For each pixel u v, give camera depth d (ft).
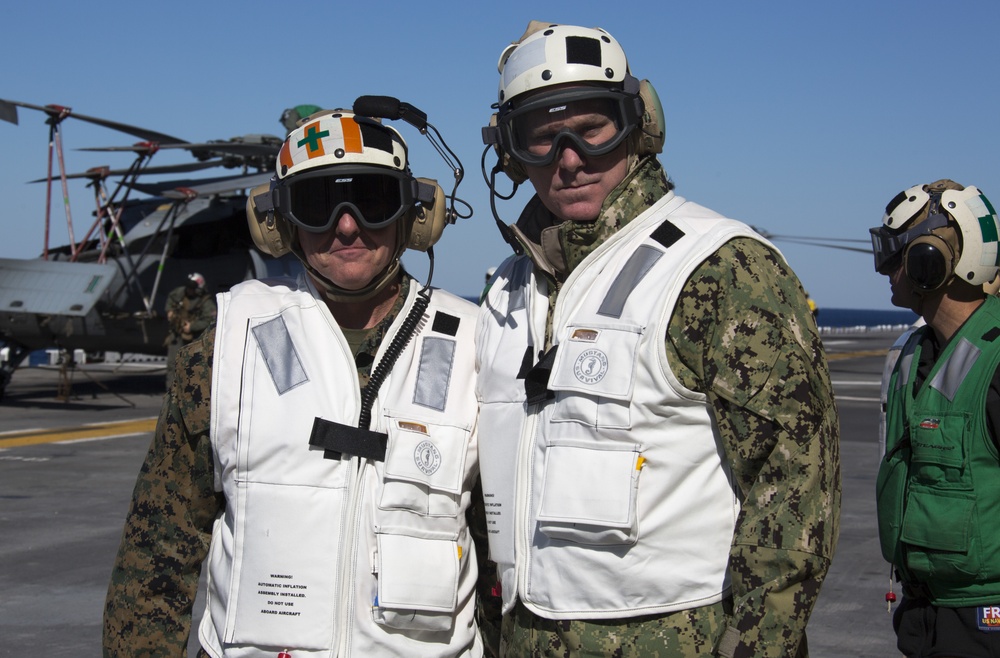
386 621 6.67
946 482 8.53
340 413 6.89
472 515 7.55
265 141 52.42
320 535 6.73
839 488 5.97
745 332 5.97
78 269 44.60
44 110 46.26
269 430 6.84
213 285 50.83
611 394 6.20
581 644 6.23
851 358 100.01
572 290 6.75
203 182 49.70
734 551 5.86
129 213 53.62
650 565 6.16
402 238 7.39
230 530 6.95
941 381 8.77
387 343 7.23
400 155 7.20
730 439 6.01
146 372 68.49
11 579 17.88
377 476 6.86
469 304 7.84
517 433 6.81
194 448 7.11
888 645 14.33
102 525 22.15
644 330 6.19
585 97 6.53
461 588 7.16
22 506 24.08
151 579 7.09
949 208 8.93
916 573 8.73
